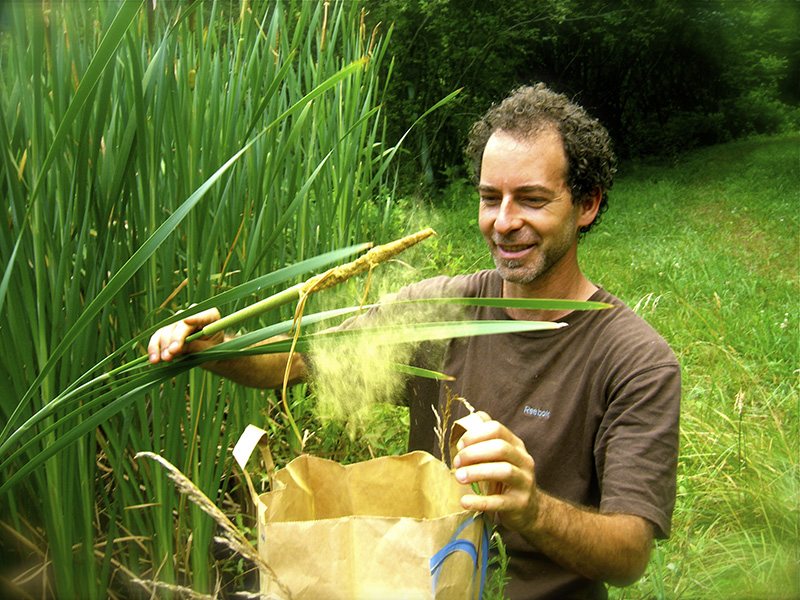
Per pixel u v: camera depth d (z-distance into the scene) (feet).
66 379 4.04
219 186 5.03
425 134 29.30
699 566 6.47
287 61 4.42
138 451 4.57
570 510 3.62
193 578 4.79
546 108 4.47
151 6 4.64
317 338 3.33
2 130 3.67
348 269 3.10
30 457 4.06
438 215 22.89
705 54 50.26
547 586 4.29
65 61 4.02
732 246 22.91
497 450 3.07
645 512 3.85
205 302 3.43
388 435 6.97
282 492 3.50
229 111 5.16
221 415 4.91
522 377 4.57
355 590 3.03
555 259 4.51
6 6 3.69
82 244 3.98
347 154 7.28
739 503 7.44
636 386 4.19
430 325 3.17
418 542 2.99
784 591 6.04
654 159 45.16
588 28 43.86
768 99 52.39
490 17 30.45
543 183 4.35
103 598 4.48
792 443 8.62
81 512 4.33
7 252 3.87
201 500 2.80
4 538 4.42
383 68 28.55
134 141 3.92
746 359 12.15
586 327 4.50
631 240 24.79
